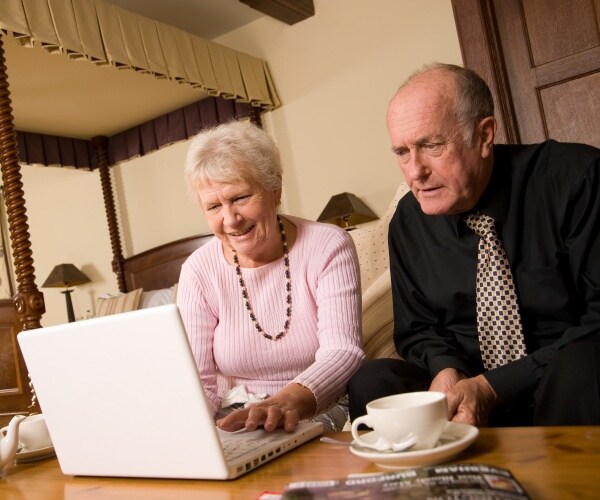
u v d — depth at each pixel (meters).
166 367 1.00
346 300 1.66
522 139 3.62
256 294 1.73
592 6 3.44
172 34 4.12
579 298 1.54
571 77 3.49
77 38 3.38
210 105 5.18
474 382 1.34
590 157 1.52
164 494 0.99
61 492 1.11
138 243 5.93
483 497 0.69
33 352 1.15
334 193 4.94
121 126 5.55
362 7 4.75
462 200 1.51
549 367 1.18
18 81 4.27
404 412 0.91
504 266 1.55
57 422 1.18
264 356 1.72
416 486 0.74
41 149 5.43
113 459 1.12
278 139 5.16
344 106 4.87
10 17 3.04
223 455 0.99
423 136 1.46
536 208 1.55
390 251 1.78
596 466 0.79
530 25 3.58
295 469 1.00
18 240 3.08
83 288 6.36
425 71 1.53
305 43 5.00
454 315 1.66
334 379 1.46
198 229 5.62
